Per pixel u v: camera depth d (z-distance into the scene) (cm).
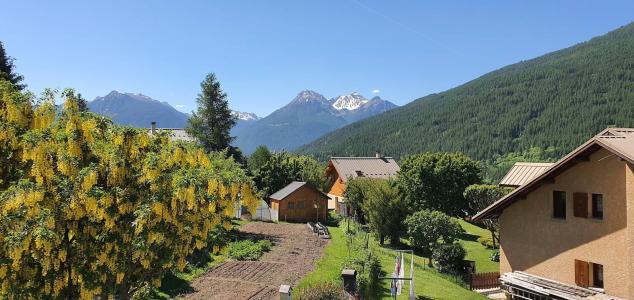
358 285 2042
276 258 3164
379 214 3975
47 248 1030
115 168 1155
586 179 2022
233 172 1309
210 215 1302
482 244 4481
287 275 2661
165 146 1292
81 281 1149
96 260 1150
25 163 1217
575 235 2069
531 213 2291
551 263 2181
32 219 1062
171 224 1233
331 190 7069
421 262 3422
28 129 1232
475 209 4531
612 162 1912
